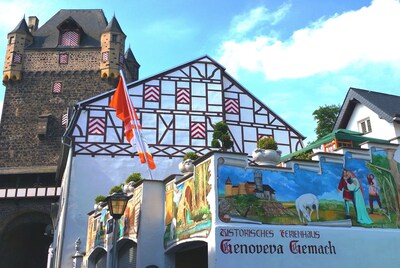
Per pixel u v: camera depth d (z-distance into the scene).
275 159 10.20
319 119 31.52
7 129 35.28
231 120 24.75
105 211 15.09
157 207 12.06
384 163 11.39
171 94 24.31
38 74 36.44
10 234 35.38
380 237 10.58
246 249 9.05
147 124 23.45
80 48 36.97
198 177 10.06
